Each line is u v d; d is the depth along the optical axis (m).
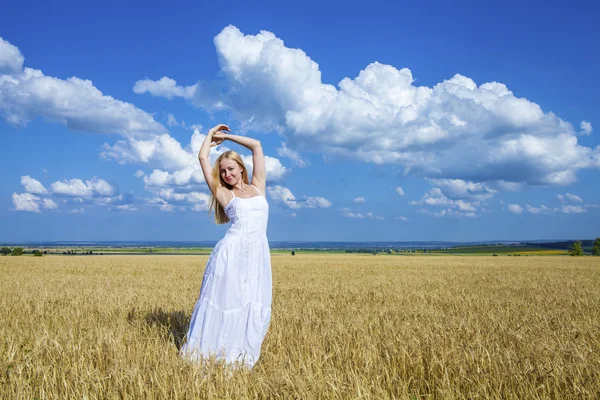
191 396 4.14
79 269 30.62
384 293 14.32
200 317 5.58
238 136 5.99
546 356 5.32
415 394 4.45
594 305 11.21
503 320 8.26
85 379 4.48
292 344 5.95
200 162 5.91
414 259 62.22
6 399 4.24
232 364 5.11
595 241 106.19
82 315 8.54
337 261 51.88
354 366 5.05
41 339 5.77
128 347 5.50
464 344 5.66
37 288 15.55
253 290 5.62
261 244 5.76
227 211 5.80
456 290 15.76
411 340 5.91
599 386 4.38
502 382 4.52
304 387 4.18
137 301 11.11
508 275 26.11
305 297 12.80
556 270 32.66
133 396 4.21
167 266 36.06
